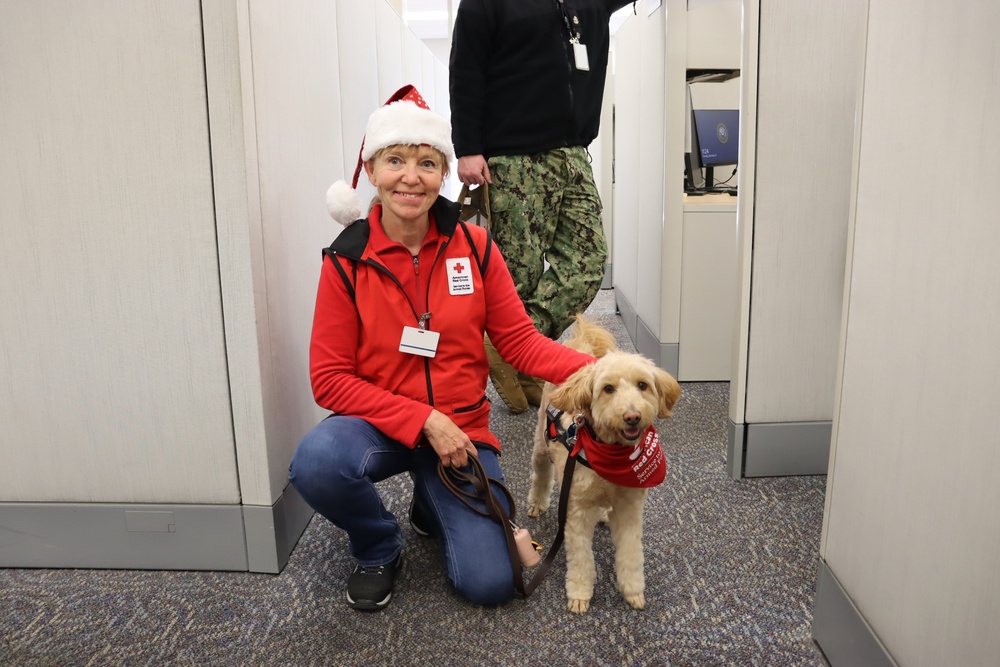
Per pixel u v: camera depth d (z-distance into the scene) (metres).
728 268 3.08
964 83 0.92
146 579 1.65
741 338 2.08
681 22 2.90
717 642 1.41
